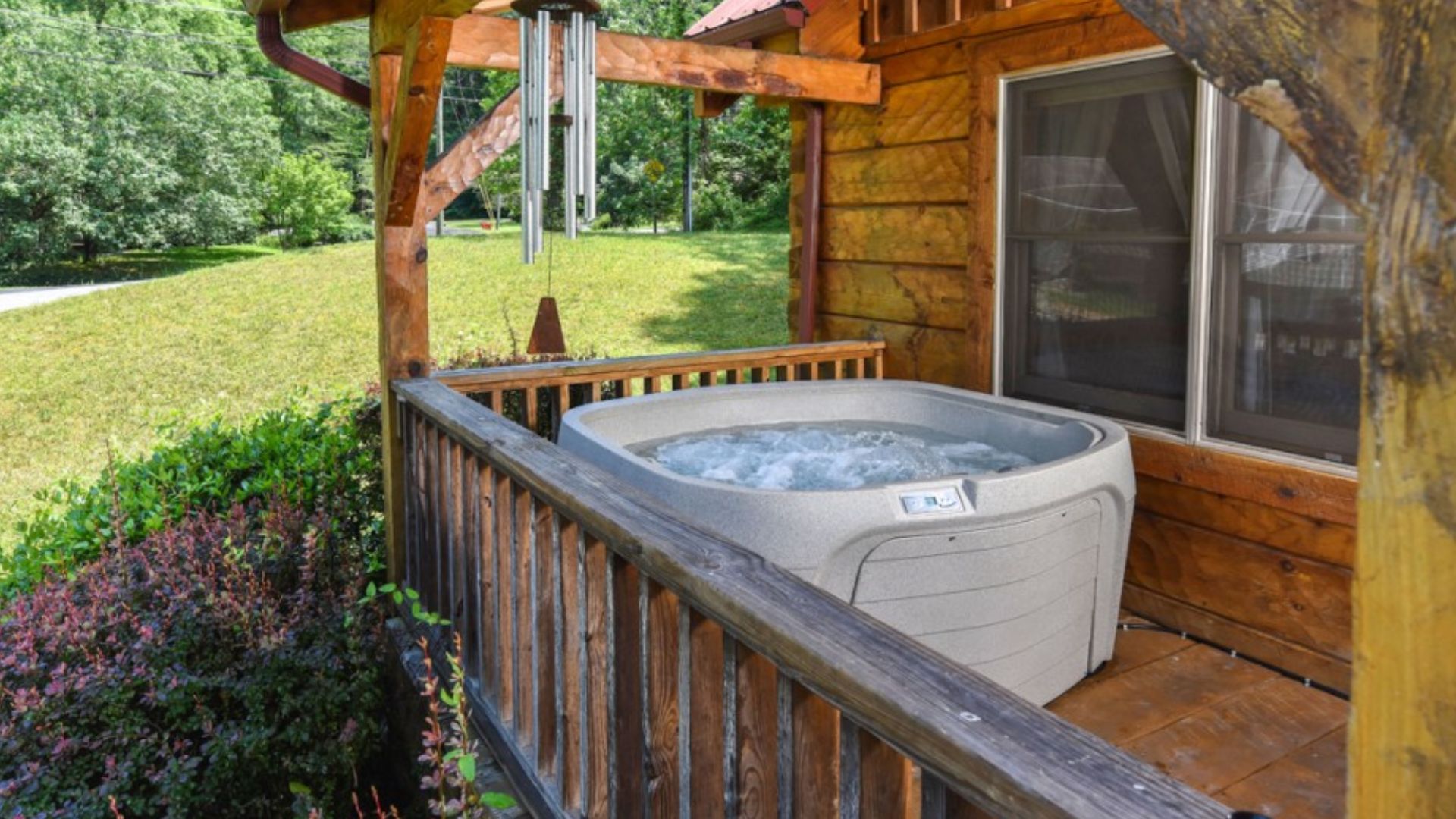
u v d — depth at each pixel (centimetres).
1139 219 339
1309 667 297
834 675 118
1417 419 57
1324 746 255
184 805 296
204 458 517
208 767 317
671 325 1266
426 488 338
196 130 2631
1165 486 337
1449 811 57
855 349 447
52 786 294
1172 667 306
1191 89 316
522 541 246
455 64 357
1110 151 346
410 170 340
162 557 378
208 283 1625
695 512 249
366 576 404
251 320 1362
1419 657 58
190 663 335
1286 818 222
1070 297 367
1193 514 328
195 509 485
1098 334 358
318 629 345
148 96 2570
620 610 187
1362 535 61
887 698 109
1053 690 282
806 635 126
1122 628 339
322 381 1081
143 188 2539
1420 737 58
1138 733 263
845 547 243
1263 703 280
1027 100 376
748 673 149
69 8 2542
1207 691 289
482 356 711
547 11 284
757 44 478
